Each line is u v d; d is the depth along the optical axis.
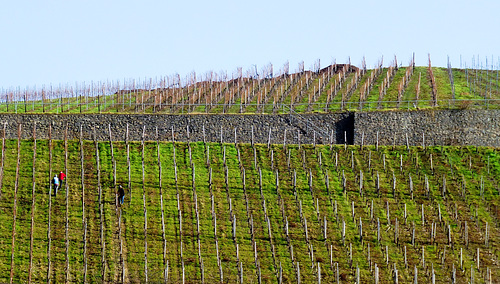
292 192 184.12
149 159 194.00
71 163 190.25
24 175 183.75
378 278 154.25
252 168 193.25
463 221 174.75
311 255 160.38
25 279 150.25
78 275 152.88
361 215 176.38
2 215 169.25
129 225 168.88
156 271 154.62
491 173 194.00
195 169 191.25
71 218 170.00
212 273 154.62
